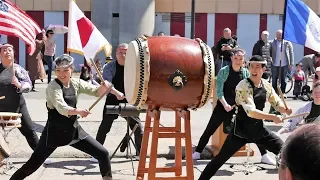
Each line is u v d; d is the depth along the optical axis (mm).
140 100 4762
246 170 6496
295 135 1586
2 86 6137
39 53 14945
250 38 25156
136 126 6633
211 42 25141
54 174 6289
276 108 5309
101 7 23078
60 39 24391
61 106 4770
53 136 4953
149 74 4645
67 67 4883
